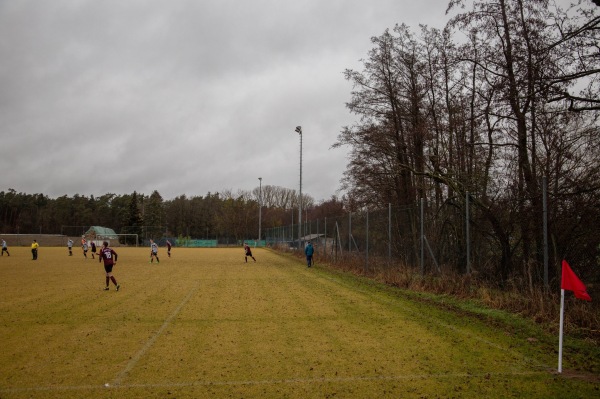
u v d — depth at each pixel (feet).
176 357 21.95
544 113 38.78
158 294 45.78
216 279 62.03
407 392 17.26
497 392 17.33
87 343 24.76
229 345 24.39
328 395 16.89
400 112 73.05
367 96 75.56
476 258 43.80
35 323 30.40
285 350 23.40
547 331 27.43
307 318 32.42
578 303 30.68
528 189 38.55
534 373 19.76
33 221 364.99
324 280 60.23
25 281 59.06
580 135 37.24
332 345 24.52
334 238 86.28
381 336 26.73
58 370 19.81
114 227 376.68
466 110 56.80
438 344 24.84
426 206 53.01
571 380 18.85
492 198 42.52
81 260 109.81
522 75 39.09
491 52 46.03
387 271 57.11
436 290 44.32
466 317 32.91
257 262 103.19
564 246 34.40
